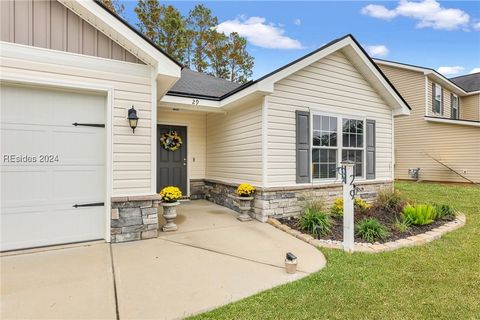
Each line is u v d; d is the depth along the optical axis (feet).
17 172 12.17
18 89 12.19
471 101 56.85
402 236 14.76
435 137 44.83
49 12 12.40
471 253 12.35
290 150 19.29
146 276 9.72
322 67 20.92
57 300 8.05
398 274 10.11
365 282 9.45
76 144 13.25
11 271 9.99
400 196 22.47
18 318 7.18
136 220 13.88
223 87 27.07
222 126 24.02
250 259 11.51
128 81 13.93
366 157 23.62
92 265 10.62
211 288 8.93
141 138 14.19
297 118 19.58
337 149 21.81
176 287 8.95
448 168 43.24
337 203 19.51
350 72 22.58
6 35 11.68
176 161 26.04
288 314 7.50
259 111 18.76
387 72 51.34
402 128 49.14
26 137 12.32
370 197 23.67
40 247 12.49
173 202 15.56
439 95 50.29
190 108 22.06
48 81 12.29
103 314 7.39
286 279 9.64
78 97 13.30
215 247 12.96
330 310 7.72
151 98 14.46
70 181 13.14
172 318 7.27
